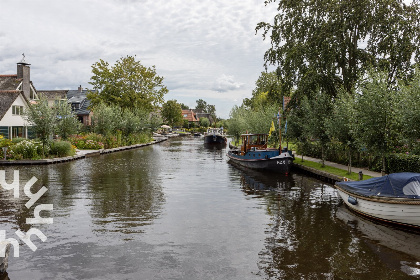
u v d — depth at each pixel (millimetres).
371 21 22125
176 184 18859
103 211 12797
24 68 43750
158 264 8203
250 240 9914
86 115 60438
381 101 15000
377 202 11617
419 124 12578
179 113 106062
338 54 22594
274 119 30203
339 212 13219
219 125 114812
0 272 7645
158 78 58188
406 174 11734
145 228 10859
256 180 20781
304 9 25109
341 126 18500
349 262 8430
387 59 22031
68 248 9117
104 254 8742
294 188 18156
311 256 8797
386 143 15367
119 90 55375
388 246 9570
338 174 19469
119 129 48312
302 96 23750
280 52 26406
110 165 26766
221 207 13773
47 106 27797
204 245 9461
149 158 33406
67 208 13148
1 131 34906
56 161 27172
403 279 7547
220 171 24719
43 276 7523
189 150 45625
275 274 7738
